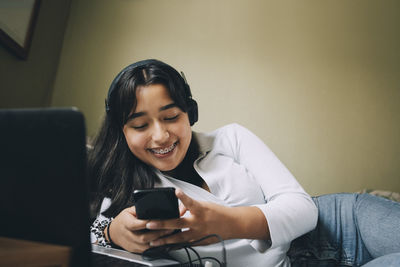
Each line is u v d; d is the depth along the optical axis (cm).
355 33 189
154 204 55
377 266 52
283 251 80
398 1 196
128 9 179
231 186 83
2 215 38
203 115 168
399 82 184
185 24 180
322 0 192
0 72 121
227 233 61
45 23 152
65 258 37
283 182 80
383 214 84
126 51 172
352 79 181
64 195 37
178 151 79
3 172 37
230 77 174
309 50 183
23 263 35
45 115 36
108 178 88
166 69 79
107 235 72
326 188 163
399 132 175
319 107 174
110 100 80
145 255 60
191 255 75
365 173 167
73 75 166
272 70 177
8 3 120
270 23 185
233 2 186
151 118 75
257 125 168
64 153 37
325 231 95
